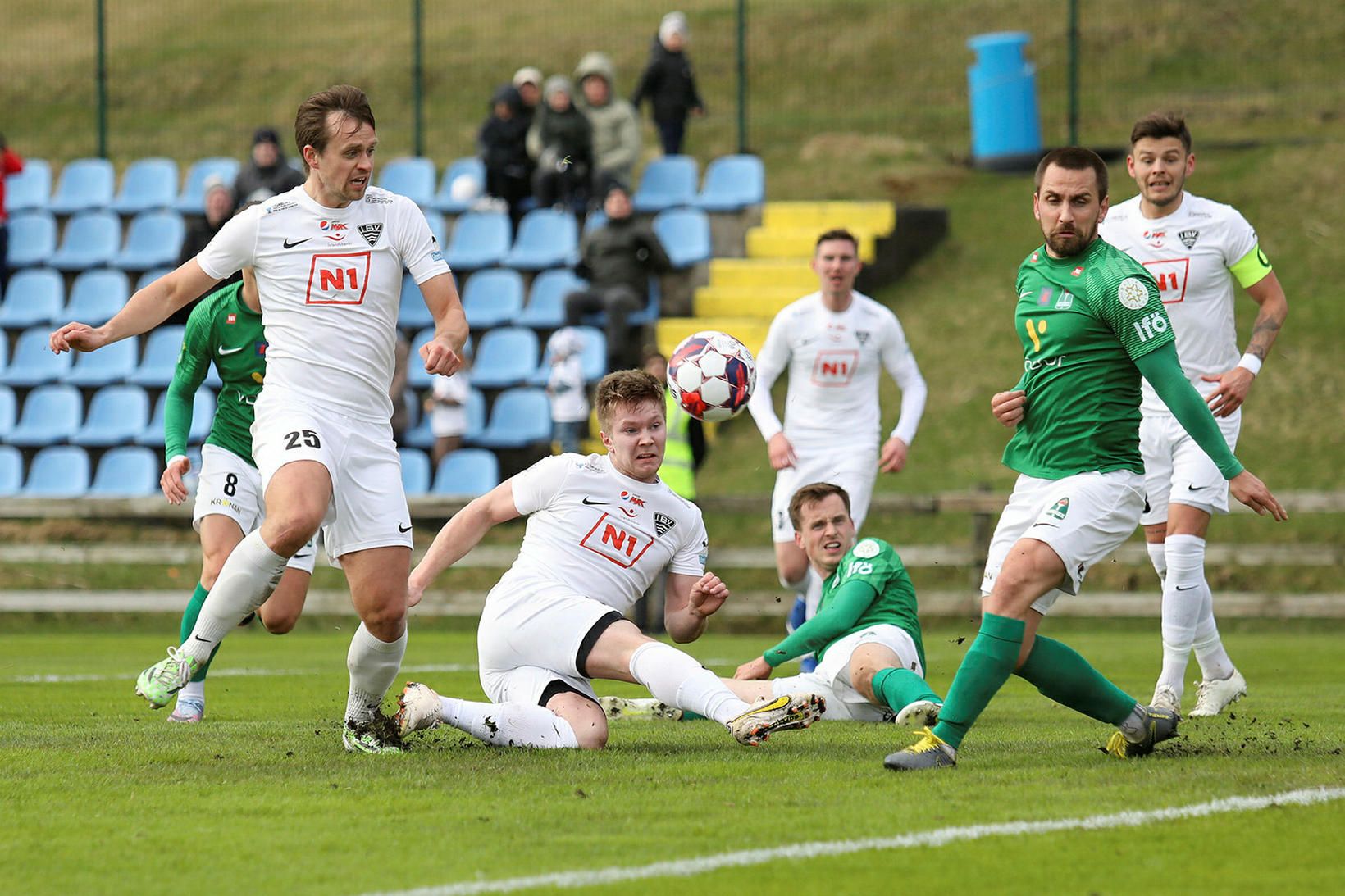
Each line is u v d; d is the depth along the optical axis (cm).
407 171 7631
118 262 7206
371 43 12356
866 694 2342
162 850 1389
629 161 6994
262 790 1691
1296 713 2580
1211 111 8988
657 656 1962
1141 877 1280
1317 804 1570
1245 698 2912
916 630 2450
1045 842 1402
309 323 1898
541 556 2102
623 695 3145
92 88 11788
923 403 3569
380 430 1938
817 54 11169
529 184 7088
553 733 2011
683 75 7375
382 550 1898
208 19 13262
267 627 2242
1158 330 1805
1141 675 3444
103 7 8094
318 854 1367
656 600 4925
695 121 10319
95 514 5409
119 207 7650
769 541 5519
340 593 5316
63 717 2578
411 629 5288
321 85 11538
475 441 5959
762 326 6303
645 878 1268
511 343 6328
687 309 6594
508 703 2050
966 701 1828
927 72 10694
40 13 13675
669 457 4478
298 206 1917
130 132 10944
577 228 6831
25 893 1241
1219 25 10331
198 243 6288
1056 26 10750
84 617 5412
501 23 12619
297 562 2225
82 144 10738
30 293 7081
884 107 10281
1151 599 4862
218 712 2689
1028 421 1903
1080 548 1817
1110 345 1842
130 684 3303
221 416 2458
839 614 2391
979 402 6038
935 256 7094
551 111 6825
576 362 5628
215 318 2417
